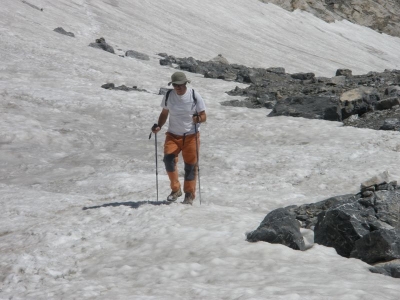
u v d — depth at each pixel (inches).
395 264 596.1
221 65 3444.9
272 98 2117.4
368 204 703.7
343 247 674.2
